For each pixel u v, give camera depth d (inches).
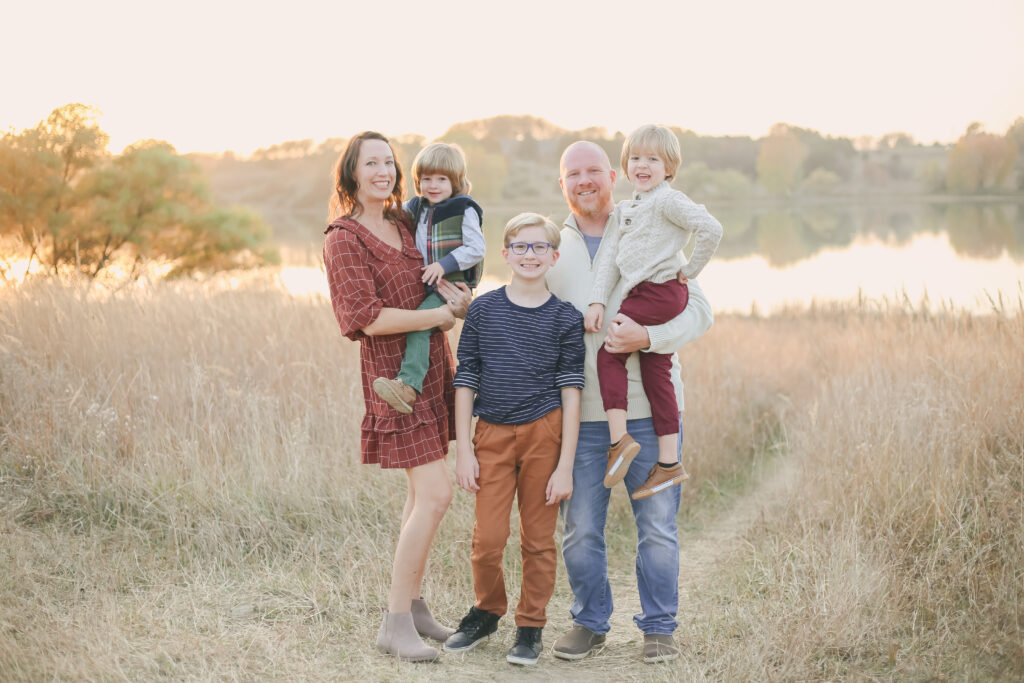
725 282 1175.6
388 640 120.0
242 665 114.1
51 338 201.8
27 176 930.1
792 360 334.0
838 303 553.3
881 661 117.0
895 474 161.6
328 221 123.9
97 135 962.1
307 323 251.9
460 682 113.2
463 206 124.7
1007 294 220.7
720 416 248.1
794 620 126.9
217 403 192.1
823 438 193.5
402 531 119.7
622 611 144.2
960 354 203.2
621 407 117.0
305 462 174.6
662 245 118.9
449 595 142.2
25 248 272.2
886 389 203.8
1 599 124.9
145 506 160.2
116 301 236.2
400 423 114.7
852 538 147.9
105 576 138.6
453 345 223.6
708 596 147.7
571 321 117.1
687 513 203.0
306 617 131.1
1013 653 113.6
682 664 119.2
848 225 2308.1
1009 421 168.7
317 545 156.1
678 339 118.8
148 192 987.3
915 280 724.7
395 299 115.3
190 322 231.6
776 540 163.2
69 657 109.1
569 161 124.3
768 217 2691.9
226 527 156.3
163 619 126.8
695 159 3191.4
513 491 118.6
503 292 120.1
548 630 135.4
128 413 182.7
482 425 119.1
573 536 122.3
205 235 1042.7
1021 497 145.3
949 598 130.0
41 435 170.6
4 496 156.6
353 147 116.5
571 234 127.3
